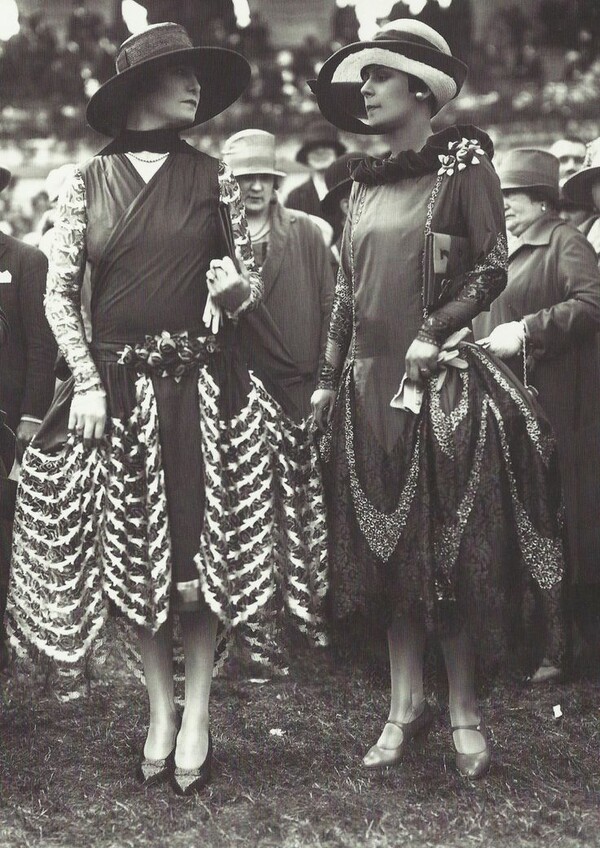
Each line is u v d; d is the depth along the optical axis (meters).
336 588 3.11
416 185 3.06
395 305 3.04
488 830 2.71
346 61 3.21
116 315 2.96
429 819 2.76
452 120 15.88
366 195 3.17
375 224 3.09
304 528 3.16
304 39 18.22
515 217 4.18
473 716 3.09
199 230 2.99
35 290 4.11
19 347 4.12
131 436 2.94
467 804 2.84
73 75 17.08
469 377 3.00
